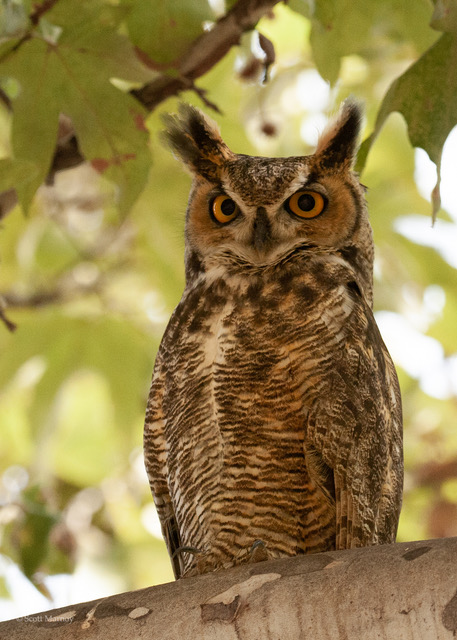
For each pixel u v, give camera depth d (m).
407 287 14.27
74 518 15.20
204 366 7.46
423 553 4.92
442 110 7.39
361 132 8.73
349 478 7.12
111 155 8.34
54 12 8.12
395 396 8.35
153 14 8.15
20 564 10.59
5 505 10.83
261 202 8.31
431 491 14.82
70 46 8.17
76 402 14.74
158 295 14.21
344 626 4.86
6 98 9.36
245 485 7.22
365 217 8.61
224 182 8.55
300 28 14.41
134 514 15.72
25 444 14.48
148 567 15.49
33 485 11.12
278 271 7.88
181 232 9.84
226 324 7.40
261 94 10.93
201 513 7.37
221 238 8.34
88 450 14.73
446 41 7.38
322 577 5.02
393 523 7.96
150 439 8.04
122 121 8.28
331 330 7.29
